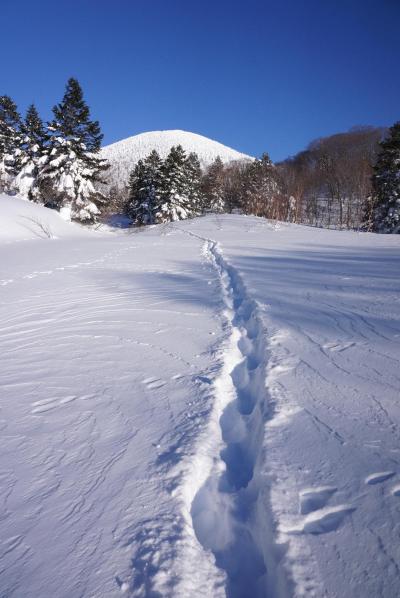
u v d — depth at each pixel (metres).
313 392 2.41
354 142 68.62
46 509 1.52
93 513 1.49
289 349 3.18
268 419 2.10
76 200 27.97
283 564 1.23
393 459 1.74
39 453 1.89
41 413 2.30
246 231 22.48
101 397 2.50
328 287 5.89
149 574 1.22
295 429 2.00
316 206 49.25
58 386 2.68
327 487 1.57
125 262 9.52
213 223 27.50
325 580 1.16
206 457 1.88
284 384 2.52
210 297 5.57
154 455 1.85
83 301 5.32
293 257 10.28
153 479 1.67
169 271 8.09
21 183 28.42
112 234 27.78
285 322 3.97
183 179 39.75
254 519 1.57
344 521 1.39
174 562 1.26
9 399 2.50
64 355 3.29
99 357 3.22
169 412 2.28
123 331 3.94
